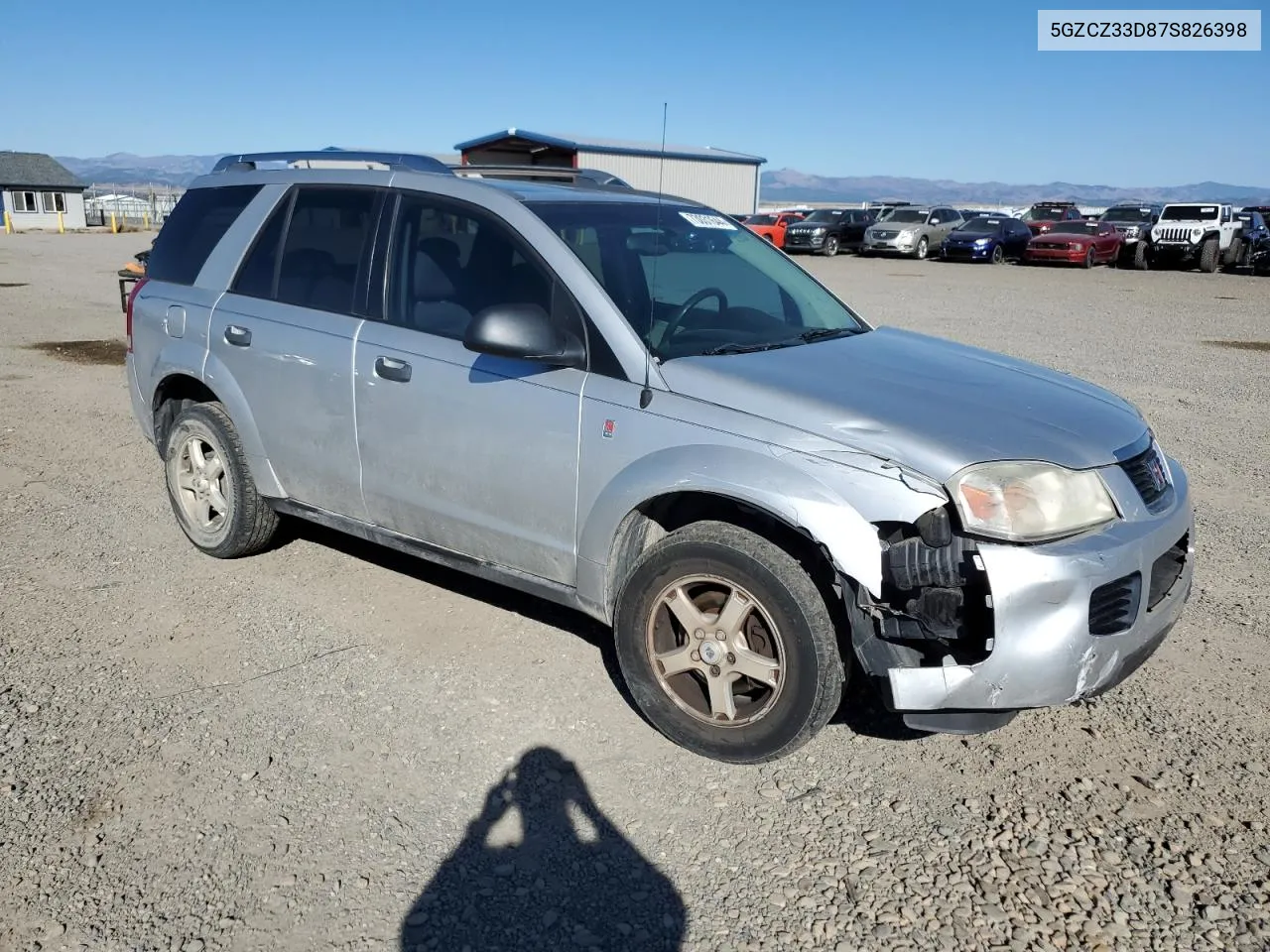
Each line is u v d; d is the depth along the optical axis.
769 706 3.28
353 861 2.93
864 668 3.19
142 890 2.79
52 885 2.79
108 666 4.01
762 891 2.85
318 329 4.38
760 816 3.17
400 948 2.61
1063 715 3.79
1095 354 12.34
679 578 3.39
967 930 2.70
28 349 11.35
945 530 3.04
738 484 3.20
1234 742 3.62
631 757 3.49
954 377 3.69
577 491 3.62
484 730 3.62
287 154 5.05
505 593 4.80
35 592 4.69
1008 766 3.46
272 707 3.73
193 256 5.09
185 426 5.03
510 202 3.96
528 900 2.79
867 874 2.91
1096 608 3.05
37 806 3.12
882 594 3.21
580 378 3.61
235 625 4.40
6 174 58.66
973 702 3.04
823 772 3.42
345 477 4.38
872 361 3.78
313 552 5.27
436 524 4.11
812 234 34.66
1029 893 2.84
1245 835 3.10
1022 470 3.06
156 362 5.08
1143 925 2.72
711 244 4.41
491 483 3.86
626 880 2.88
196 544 5.15
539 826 3.11
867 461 3.10
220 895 2.77
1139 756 3.53
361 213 4.40
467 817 3.14
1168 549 3.33
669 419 3.40
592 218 4.05
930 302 18.72
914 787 3.33
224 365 4.76
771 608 3.20
